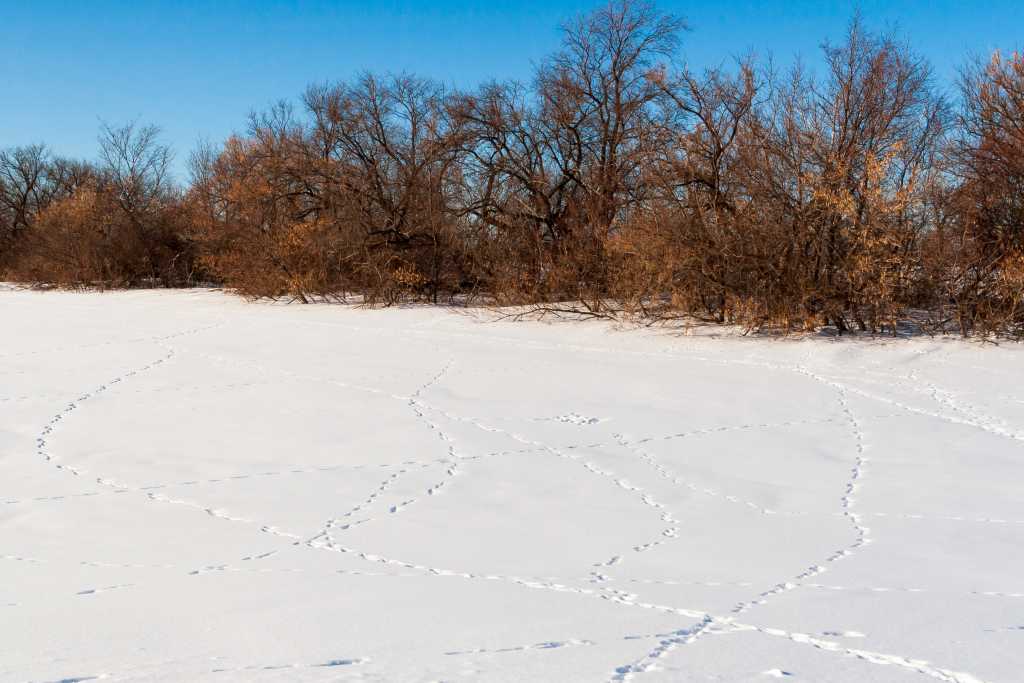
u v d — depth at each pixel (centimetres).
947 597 590
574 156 3133
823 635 501
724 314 2336
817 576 657
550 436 1253
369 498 947
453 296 3228
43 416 1416
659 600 588
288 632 518
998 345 1931
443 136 3172
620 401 1502
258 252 3359
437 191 3148
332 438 1249
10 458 1146
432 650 476
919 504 902
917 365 1770
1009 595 597
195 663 460
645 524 840
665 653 469
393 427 1317
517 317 2564
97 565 712
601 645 484
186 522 856
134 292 4181
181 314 2994
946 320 2136
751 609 561
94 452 1177
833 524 832
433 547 762
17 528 841
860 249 2098
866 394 1522
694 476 1037
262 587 636
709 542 771
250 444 1216
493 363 1908
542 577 661
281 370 1850
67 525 849
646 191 2478
